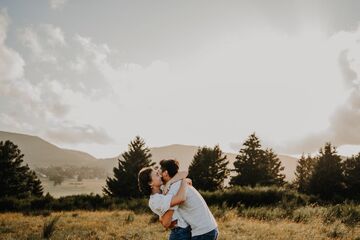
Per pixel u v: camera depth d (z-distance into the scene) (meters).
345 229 9.66
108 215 15.71
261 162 46.06
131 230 10.34
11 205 21.67
